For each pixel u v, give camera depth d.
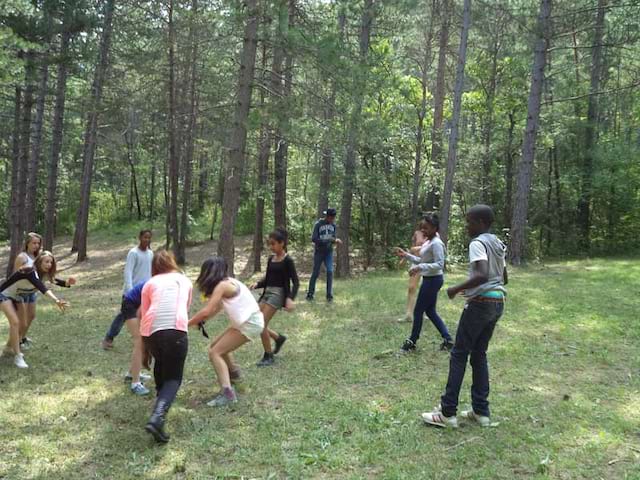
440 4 20.34
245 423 4.73
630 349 7.04
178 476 3.82
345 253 17.14
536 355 6.75
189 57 17.02
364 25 15.26
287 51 11.32
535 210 24.17
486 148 22.70
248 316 5.12
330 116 11.94
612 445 4.20
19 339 6.52
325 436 4.42
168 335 4.45
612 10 17.64
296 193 23.58
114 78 19.98
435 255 6.77
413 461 3.99
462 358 4.52
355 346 7.21
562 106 22.84
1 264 23.23
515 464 3.94
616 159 21.75
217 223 28.69
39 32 13.55
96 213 33.84
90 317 9.48
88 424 4.72
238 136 11.64
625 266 16.22
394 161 19.17
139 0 16.66
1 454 4.17
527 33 17.59
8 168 31.06
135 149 31.72
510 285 12.46
